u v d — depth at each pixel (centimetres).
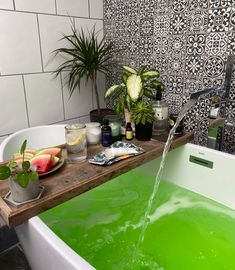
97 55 150
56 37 151
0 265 141
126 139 124
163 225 111
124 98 129
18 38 135
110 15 167
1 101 136
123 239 103
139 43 156
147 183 141
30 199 75
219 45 123
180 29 135
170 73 146
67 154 104
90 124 118
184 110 116
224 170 116
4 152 116
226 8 117
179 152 132
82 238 102
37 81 149
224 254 96
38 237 71
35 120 153
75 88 168
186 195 131
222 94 120
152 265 92
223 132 124
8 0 128
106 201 126
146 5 146
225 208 119
